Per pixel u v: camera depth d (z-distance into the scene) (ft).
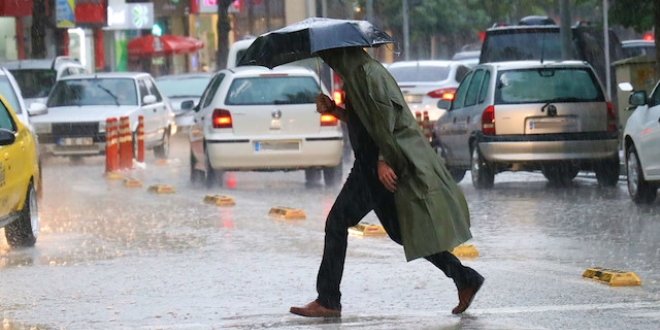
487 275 68.33
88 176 149.79
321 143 125.29
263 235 88.84
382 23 384.88
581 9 350.02
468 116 125.39
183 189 129.08
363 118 51.57
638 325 52.70
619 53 196.85
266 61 56.24
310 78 127.34
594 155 119.65
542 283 65.31
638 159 104.06
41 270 73.36
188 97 224.94
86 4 294.87
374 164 52.85
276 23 394.52
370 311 57.57
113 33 351.46
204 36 395.55
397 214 52.54
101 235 90.48
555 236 86.12
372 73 51.44
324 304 55.36
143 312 58.44
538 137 119.03
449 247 51.26
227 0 278.26
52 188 132.26
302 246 82.53
